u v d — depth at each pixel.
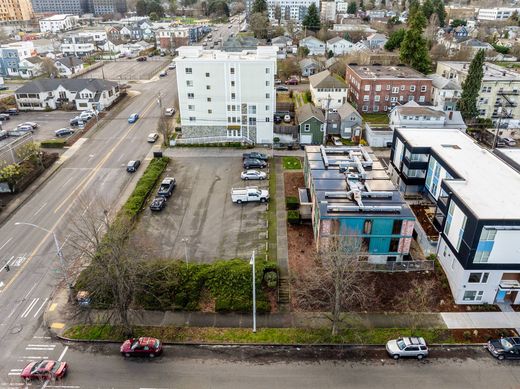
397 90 91.56
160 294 38.62
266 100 72.81
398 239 42.44
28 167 62.25
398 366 32.59
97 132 80.56
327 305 38.19
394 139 61.75
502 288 37.50
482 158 50.25
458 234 38.72
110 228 38.03
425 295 36.94
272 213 52.69
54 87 97.31
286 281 40.81
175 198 56.31
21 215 52.59
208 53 79.12
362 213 41.94
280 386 30.89
